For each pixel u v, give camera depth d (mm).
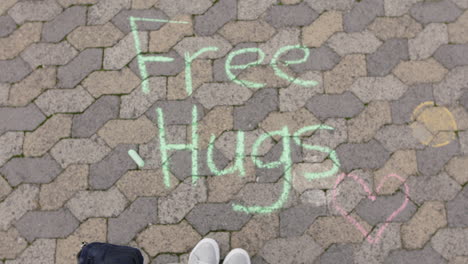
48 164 2459
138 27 2590
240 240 2379
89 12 2611
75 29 2598
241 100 2494
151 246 2383
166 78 2529
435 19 2541
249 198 2404
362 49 2523
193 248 2373
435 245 2340
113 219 2404
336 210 2381
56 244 2391
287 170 2420
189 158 2447
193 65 2539
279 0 2592
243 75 2518
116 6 2613
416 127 2439
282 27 2562
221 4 2598
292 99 2484
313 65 2516
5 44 2594
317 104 2477
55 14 2615
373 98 2473
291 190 2402
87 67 2553
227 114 2480
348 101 2473
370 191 2391
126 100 2512
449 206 2369
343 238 2359
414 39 2525
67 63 2562
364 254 2344
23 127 2500
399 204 2377
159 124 2482
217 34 2568
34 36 2598
